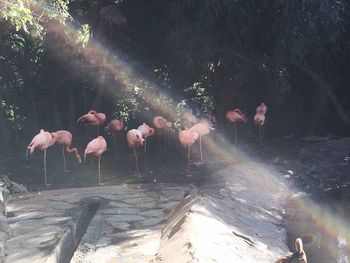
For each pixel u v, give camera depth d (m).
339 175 11.22
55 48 12.77
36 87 13.60
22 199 9.16
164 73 14.05
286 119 14.72
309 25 12.33
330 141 13.34
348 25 13.91
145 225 7.54
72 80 13.51
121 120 12.45
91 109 13.86
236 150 12.84
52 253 6.24
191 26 12.12
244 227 7.50
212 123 13.52
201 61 13.66
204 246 5.88
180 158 12.47
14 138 13.38
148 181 10.48
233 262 5.82
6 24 9.95
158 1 13.08
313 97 14.92
